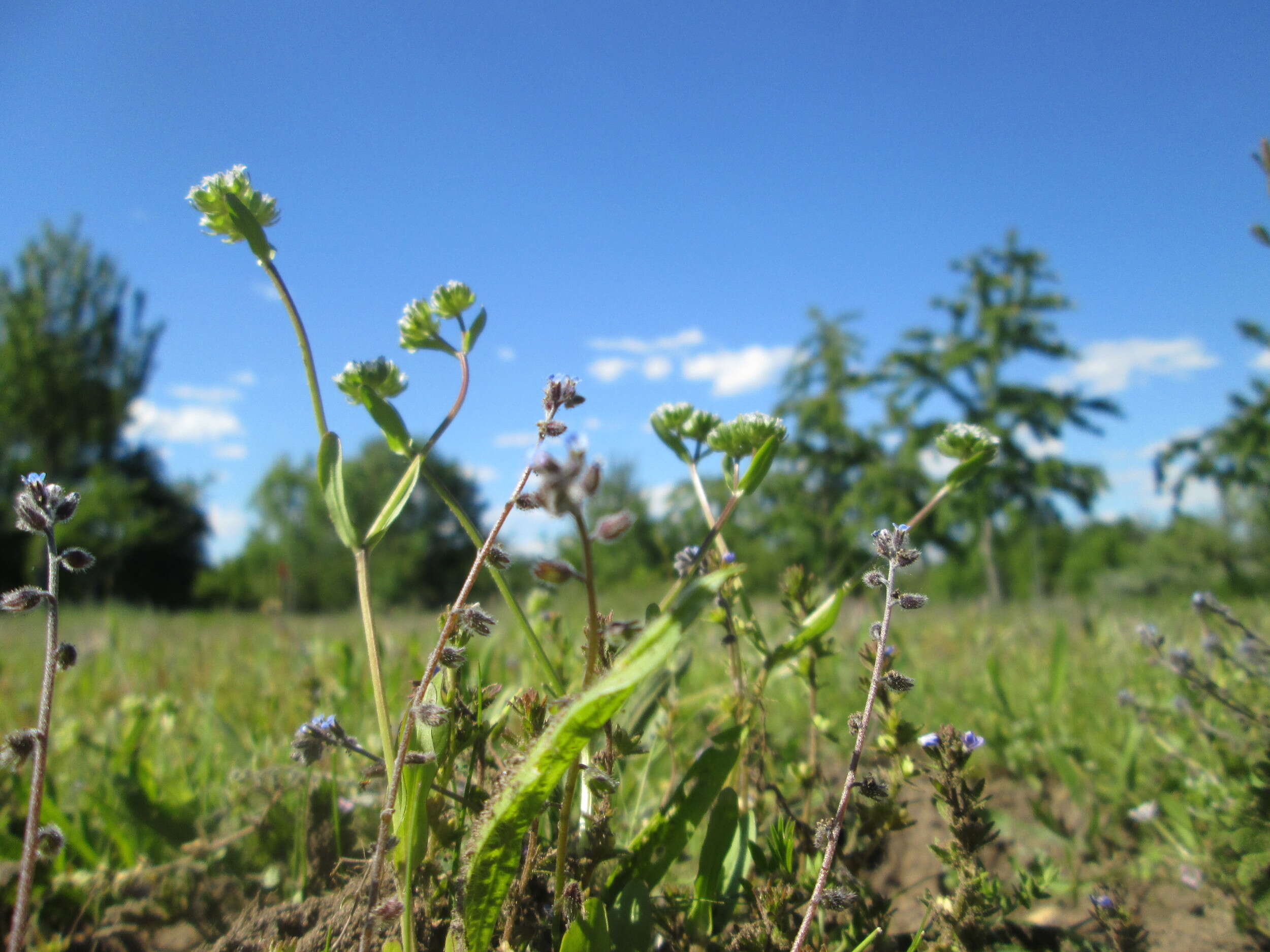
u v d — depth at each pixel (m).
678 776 0.22
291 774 0.21
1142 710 0.26
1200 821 0.21
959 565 2.78
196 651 0.55
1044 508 2.61
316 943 0.16
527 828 0.13
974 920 0.15
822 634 0.17
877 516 2.51
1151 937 0.18
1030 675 0.38
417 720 0.13
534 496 0.13
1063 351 2.72
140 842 0.21
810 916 0.14
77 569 0.13
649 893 0.15
